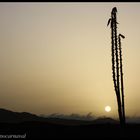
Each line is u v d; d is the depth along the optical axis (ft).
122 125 88.43
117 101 89.40
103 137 82.74
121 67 90.68
